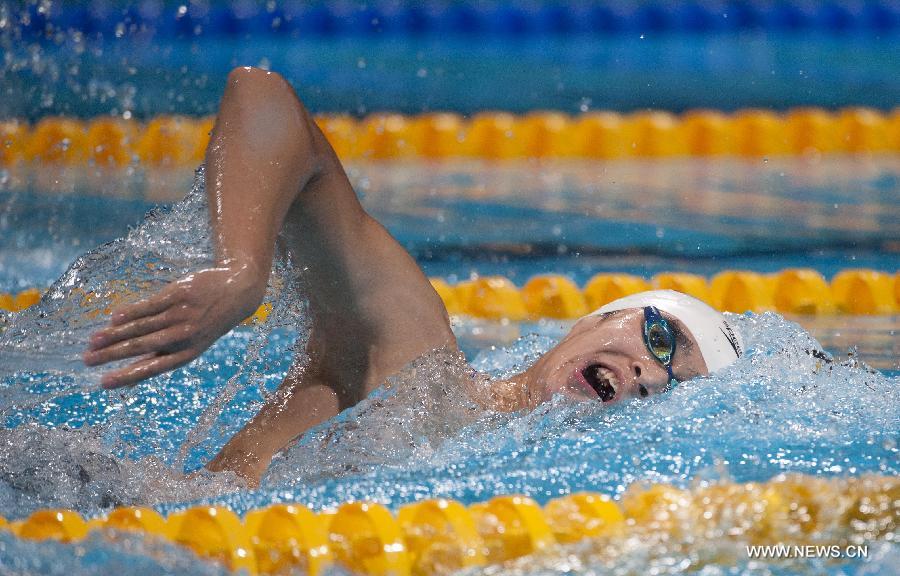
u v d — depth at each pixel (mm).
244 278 5910
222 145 6477
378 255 7582
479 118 25359
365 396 7602
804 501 6301
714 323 8531
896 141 24922
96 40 32375
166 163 22938
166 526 5922
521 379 8531
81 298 6887
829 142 24828
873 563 5914
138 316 5719
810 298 14383
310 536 5734
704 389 7984
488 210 19672
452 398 7723
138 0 34719
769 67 32031
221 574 5598
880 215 18812
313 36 36062
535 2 37781
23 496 6961
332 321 7691
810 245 16828
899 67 31375
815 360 8938
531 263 16281
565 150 24953
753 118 24984
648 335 8133
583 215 19234
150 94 27328
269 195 6320
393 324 7652
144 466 7426
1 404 7457
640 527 6020
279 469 7219
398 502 6305
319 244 7270
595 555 5820
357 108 27156
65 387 7527
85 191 20078
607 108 27250
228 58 32562
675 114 26344
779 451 6980
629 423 7574
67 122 24344
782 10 37062
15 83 27328
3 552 5766
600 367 8133
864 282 14500
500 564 5719
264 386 8812
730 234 17703
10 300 13516
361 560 5688
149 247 6711
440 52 34812
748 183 21891
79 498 6965
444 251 16984
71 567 5645
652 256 16516
